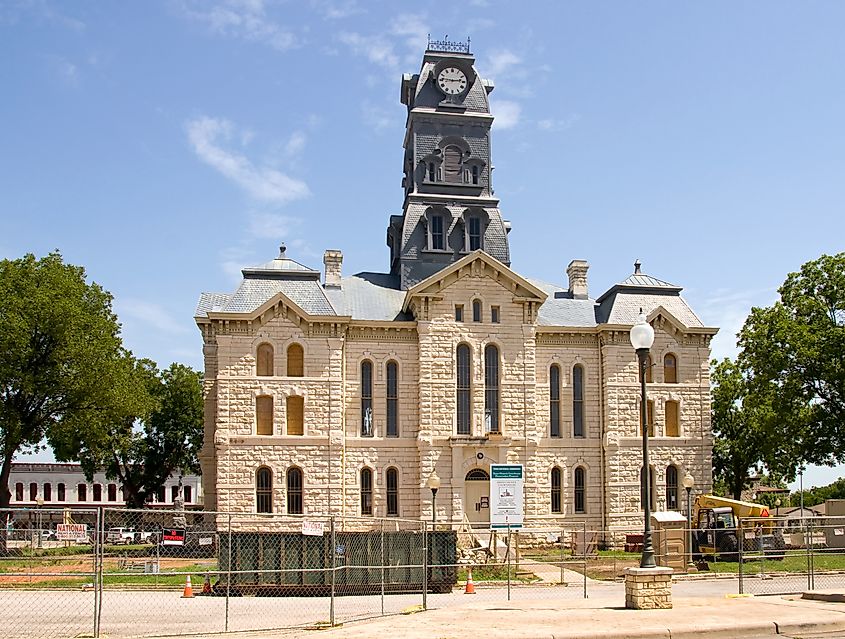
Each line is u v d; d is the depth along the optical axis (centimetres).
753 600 3491
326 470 6812
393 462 6988
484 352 7156
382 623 2877
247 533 4009
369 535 4109
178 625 3012
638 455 7275
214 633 2731
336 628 2794
